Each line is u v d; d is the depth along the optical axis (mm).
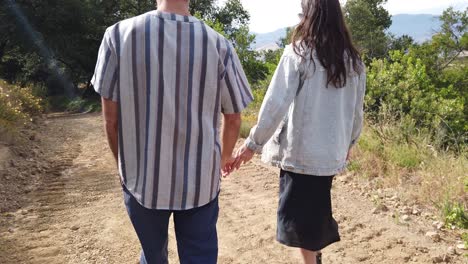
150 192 2012
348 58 2580
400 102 8367
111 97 1994
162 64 1933
